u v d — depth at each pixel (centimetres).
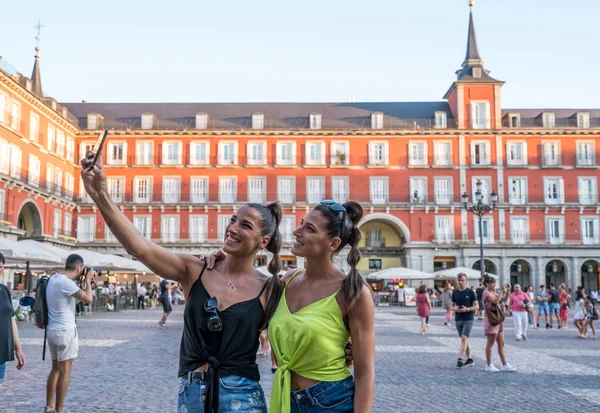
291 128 5319
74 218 5150
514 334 1978
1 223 3666
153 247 303
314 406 293
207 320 299
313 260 308
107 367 1068
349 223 312
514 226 5119
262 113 5381
